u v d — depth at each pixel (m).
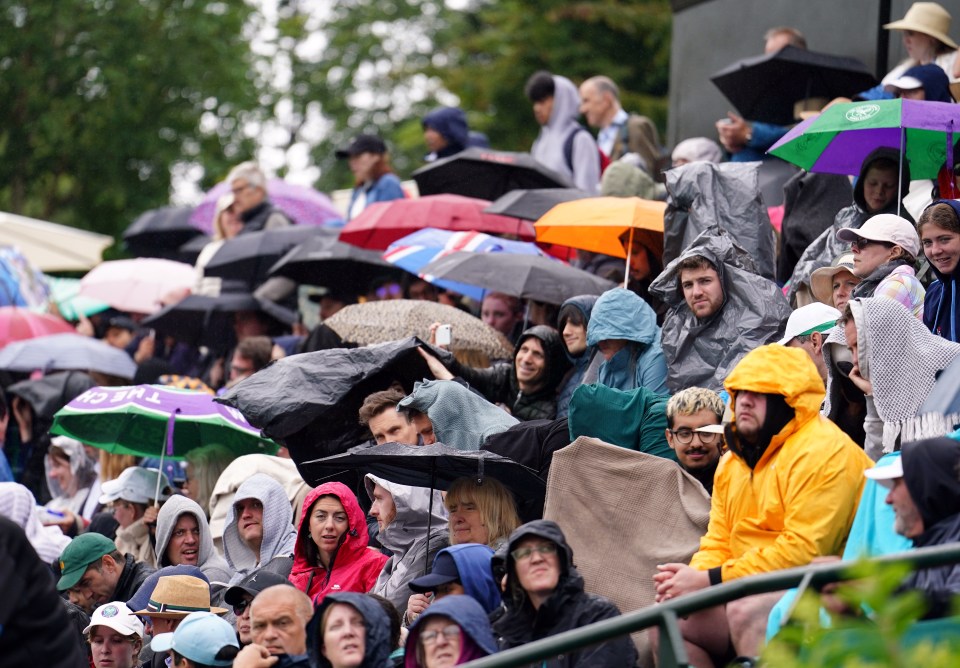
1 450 37.50
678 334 27.69
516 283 33.38
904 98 30.86
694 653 20.97
